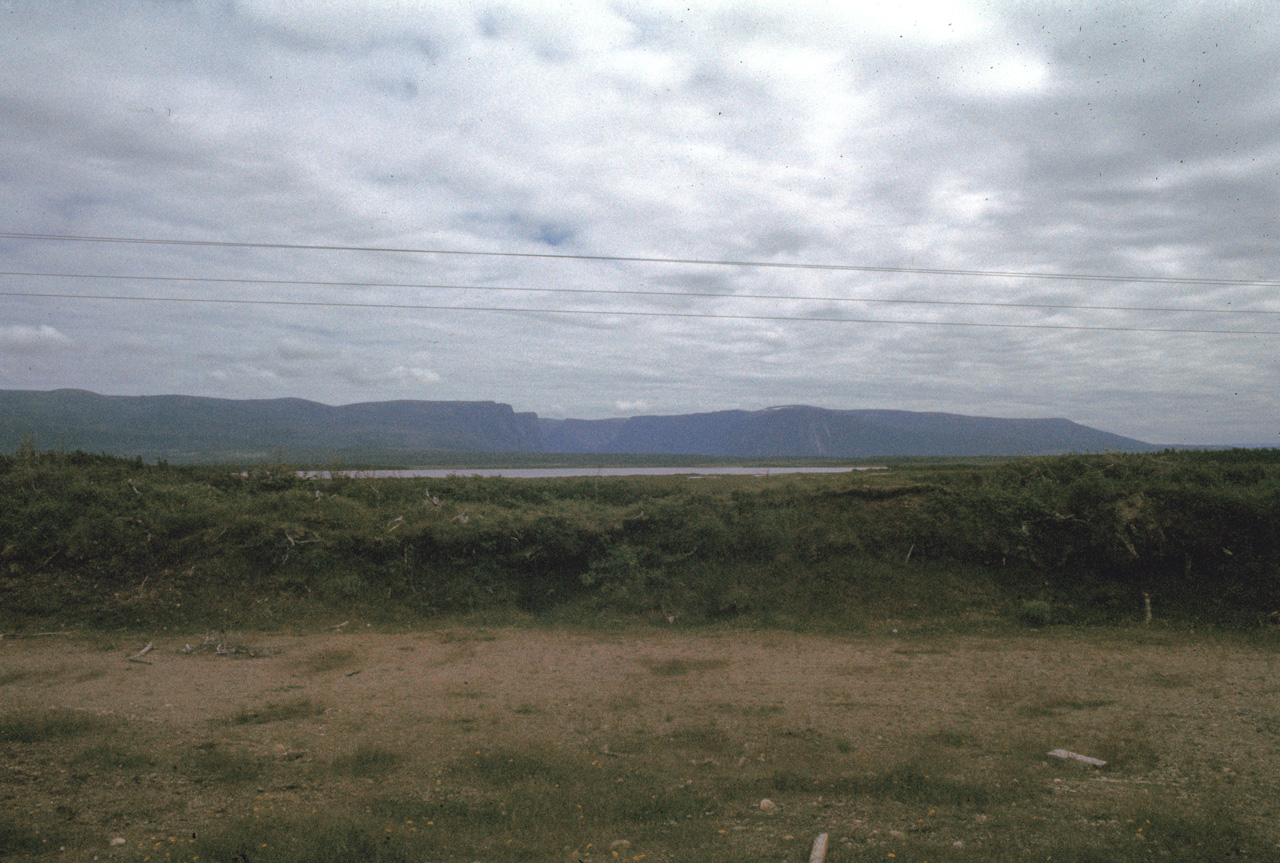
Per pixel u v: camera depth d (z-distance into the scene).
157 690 14.23
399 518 24.92
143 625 19.52
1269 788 9.23
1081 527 23.17
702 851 7.39
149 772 9.73
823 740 11.77
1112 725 12.16
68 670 15.61
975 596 21.88
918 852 7.27
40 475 24.56
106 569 21.12
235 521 23.28
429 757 10.82
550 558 23.78
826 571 22.97
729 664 16.92
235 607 20.70
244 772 9.80
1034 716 12.85
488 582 23.08
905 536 24.00
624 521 25.08
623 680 15.55
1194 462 27.61
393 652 17.91
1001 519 24.03
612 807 8.85
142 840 7.59
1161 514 22.81
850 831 8.13
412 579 22.83
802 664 16.89
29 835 7.39
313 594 21.62
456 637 19.48
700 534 24.42
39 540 21.53
